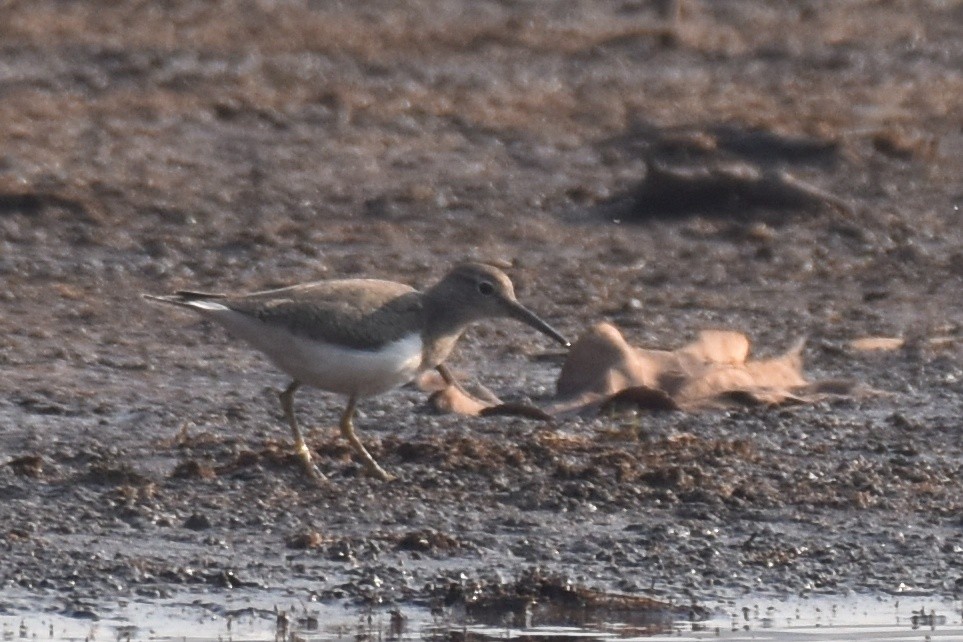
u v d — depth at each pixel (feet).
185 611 29.84
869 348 50.65
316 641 28.60
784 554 33.14
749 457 38.99
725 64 102.83
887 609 30.73
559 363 48.85
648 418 42.60
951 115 89.71
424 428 41.37
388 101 86.94
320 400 44.14
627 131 81.41
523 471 37.35
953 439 41.50
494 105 87.56
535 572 31.22
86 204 64.03
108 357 48.03
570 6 118.52
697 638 29.12
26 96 81.66
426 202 68.44
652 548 33.24
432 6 115.14
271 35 101.71
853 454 39.93
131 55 91.86
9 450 38.81
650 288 58.03
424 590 31.01
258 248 60.70
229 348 49.62
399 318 35.68
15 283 55.21
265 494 35.53
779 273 60.39
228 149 75.41
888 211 69.51
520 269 59.62
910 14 122.72
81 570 31.32
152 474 36.91
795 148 75.15
